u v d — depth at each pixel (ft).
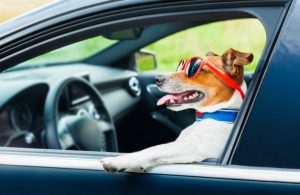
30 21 7.68
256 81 6.88
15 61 7.56
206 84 7.68
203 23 12.35
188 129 7.81
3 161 7.29
